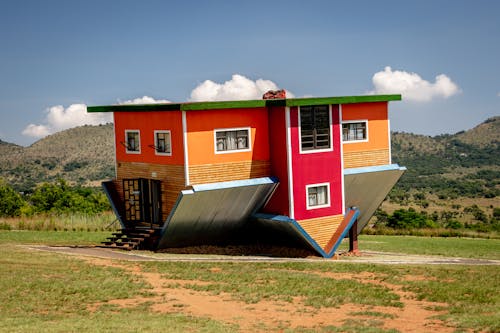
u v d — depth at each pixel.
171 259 25.59
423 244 38.75
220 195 27.22
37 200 65.19
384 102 32.09
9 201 64.06
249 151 28.09
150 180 28.56
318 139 28.91
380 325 16.41
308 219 28.58
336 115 29.38
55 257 24.84
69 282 20.50
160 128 27.62
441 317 17.05
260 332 15.73
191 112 26.41
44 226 39.81
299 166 28.27
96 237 35.22
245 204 28.59
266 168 28.62
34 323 15.85
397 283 21.56
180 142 26.53
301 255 29.39
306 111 28.48
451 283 21.75
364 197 32.53
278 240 30.28
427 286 21.11
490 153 173.75
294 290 20.25
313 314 17.56
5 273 21.36
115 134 30.55
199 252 29.05
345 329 15.87
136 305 18.25
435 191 133.75
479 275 23.34
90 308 17.80
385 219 83.06
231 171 27.55
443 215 101.00
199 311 17.75
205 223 28.42
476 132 193.62
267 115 28.69
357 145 31.19
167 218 27.30
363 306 18.50
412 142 189.25
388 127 32.25
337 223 29.55
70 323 15.95
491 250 35.97
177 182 26.94
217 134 27.19
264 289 20.27
